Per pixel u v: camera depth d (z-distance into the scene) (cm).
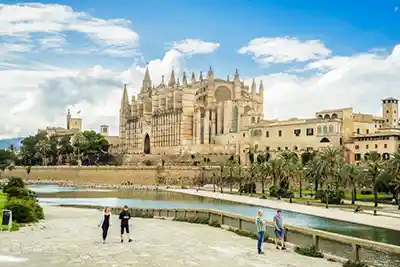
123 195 14838
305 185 15538
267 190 15925
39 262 3091
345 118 17350
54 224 5341
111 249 3628
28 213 5319
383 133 15525
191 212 6431
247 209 9862
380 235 6228
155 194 15375
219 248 3753
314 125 17700
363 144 16025
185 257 3366
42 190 17275
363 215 8462
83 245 3778
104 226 3962
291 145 18588
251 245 3919
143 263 3136
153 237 4322
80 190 17388
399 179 10044
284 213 8944
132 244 3884
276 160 13275
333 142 16912
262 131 19988
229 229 4875
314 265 3145
